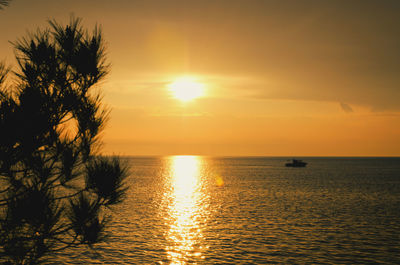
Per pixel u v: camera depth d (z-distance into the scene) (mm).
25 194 4898
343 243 30484
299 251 27875
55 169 5418
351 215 45375
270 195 69312
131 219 40688
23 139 4797
